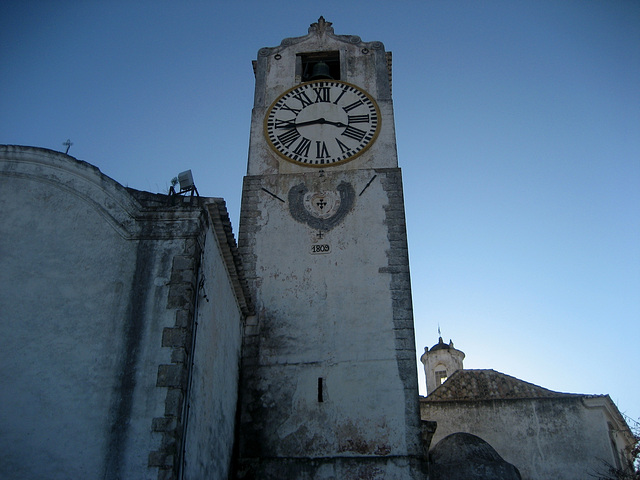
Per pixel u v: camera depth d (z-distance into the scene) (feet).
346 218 69.00
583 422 80.12
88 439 39.01
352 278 65.16
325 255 66.80
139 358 41.34
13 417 39.65
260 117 78.95
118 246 45.39
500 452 79.82
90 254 45.09
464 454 61.93
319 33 86.69
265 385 60.18
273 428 57.98
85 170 47.91
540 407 81.97
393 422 57.26
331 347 61.57
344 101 78.69
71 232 45.85
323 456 56.24
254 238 68.54
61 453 38.65
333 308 63.62
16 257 44.83
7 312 42.86
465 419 82.69
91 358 41.47
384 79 81.66
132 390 40.34
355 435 56.95
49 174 47.85
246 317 63.93
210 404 48.60
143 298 43.42
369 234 67.77
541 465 78.38
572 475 77.30
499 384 87.86
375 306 63.36
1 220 46.09
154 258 44.93
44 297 43.47
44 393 40.40
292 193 71.31
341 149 74.54
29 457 38.55
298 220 69.36
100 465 38.27
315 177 72.33
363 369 60.13
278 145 75.36
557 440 79.46
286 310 63.93
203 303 47.21
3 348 41.68
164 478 37.63
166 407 39.68
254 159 74.59
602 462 77.30
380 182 71.31
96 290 43.75
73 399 40.19
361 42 85.40
